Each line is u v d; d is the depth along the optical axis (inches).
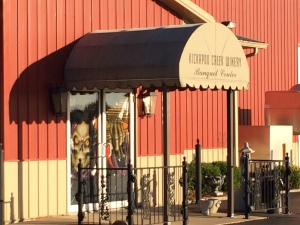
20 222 596.7
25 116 604.7
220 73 615.8
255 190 666.8
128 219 542.9
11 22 594.9
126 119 697.6
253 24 953.5
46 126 621.6
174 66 577.0
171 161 755.4
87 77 617.9
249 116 928.3
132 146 702.5
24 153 604.1
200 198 725.9
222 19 897.5
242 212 679.1
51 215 625.3
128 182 543.8
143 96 708.7
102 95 672.4
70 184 643.5
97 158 668.7
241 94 914.7
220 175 784.3
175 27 601.3
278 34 1001.5
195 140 796.0
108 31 637.9
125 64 599.8
